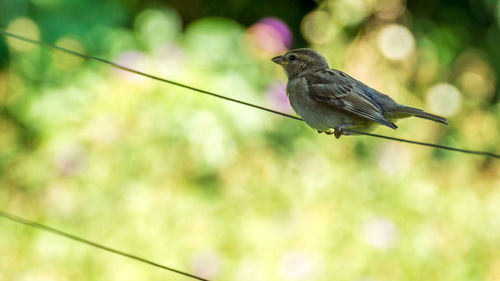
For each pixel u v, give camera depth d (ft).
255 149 39.40
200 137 38.29
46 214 35.12
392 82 44.47
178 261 33.14
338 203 35.70
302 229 33.96
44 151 37.86
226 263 32.86
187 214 34.91
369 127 27.40
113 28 50.37
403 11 49.52
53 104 39.22
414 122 42.96
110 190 35.40
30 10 49.52
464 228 34.94
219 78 40.91
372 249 33.22
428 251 33.63
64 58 45.98
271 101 40.93
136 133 37.55
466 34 59.00
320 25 48.24
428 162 39.34
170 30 46.96
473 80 50.11
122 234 34.01
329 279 32.48
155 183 36.27
